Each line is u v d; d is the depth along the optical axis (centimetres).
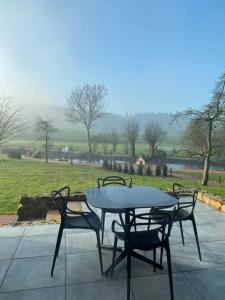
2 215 546
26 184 916
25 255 305
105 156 2170
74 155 2242
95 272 272
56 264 286
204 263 290
